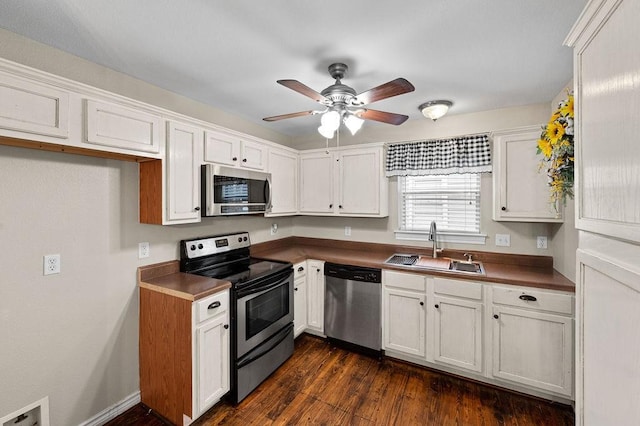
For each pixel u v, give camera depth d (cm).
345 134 347
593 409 92
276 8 135
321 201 335
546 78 205
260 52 173
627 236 71
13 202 154
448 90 227
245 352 215
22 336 158
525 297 209
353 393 220
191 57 179
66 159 173
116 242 198
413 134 306
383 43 163
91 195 185
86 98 155
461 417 195
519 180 237
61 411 173
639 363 69
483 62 183
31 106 134
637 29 68
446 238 296
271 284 240
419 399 213
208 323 189
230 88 227
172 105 234
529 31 151
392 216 322
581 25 95
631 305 72
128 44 165
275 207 307
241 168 259
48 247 166
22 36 155
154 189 200
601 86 85
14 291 154
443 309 239
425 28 149
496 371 220
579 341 102
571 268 209
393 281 259
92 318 186
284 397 216
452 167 283
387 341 262
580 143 99
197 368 182
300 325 295
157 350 199
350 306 279
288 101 256
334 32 153
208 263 256
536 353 207
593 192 90
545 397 212
